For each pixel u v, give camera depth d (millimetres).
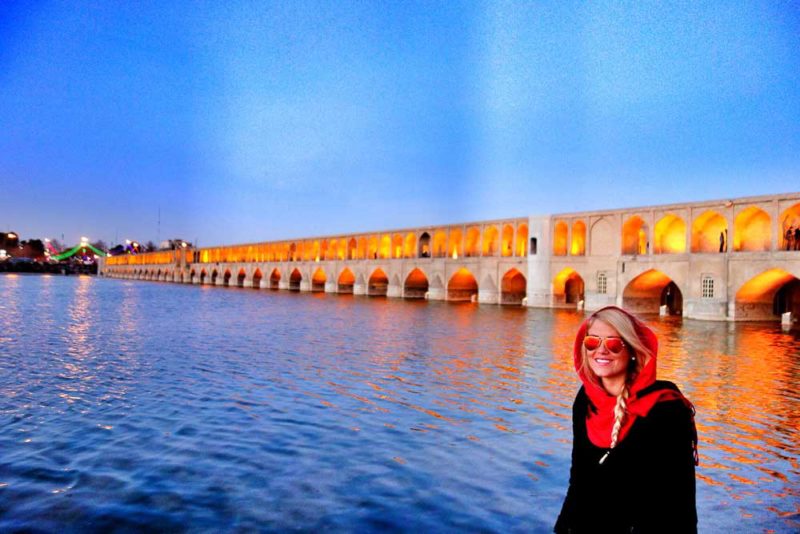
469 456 6895
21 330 19734
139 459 6672
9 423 8047
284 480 6090
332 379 11508
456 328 22672
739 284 27578
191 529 4953
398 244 56000
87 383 10812
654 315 32469
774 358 15305
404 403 9547
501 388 10836
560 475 6289
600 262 34312
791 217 26594
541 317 29031
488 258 42000
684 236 32219
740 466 6766
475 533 4941
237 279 80312
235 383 10945
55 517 5141
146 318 25719
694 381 11961
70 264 153625
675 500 2221
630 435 2352
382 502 5555
